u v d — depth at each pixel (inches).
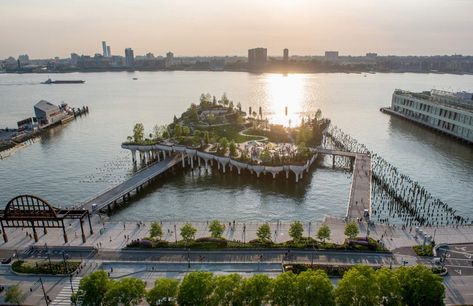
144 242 4601.4
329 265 4074.8
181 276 4015.8
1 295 3769.7
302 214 6033.5
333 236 4820.4
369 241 4510.3
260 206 6363.2
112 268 4192.9
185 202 6574.8
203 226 5255.9
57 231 5073.8
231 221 5693.9
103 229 5108.3
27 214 4677.7
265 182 7470.5
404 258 4259.4
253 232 5014.8
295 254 4382.4
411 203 6299.2
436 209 6107.3
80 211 4899.1
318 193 6909.5
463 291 3671.3
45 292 3811.5
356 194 6195.9
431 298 3065.9
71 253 4522.6
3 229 4761.3
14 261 4367.6
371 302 3053.6
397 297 3159.5
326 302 3063.5
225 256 4375.0
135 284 3282.5
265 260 4281.5
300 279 3166.8
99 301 3270.2
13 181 7736.2
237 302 3149.6
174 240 4817.9
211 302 3149.6
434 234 4825.3
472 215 5920.3
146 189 7219.5
